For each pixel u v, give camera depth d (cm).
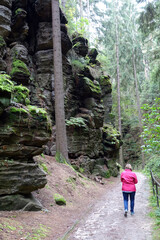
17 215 501
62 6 1805
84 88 1532
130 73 3142
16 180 537
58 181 871
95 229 508
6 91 509
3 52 1073
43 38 1320
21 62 1129
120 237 446
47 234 451
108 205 762
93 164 1505
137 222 538
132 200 615
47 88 1303
